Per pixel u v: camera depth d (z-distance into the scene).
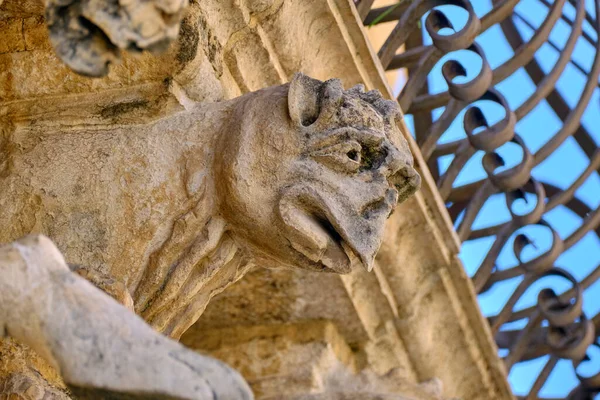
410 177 2.23
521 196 3.62
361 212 2.16
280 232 2.18
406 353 3.48
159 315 2.30
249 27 2.59
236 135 2.22
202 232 2.25
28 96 2.37
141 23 1.60
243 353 3.28
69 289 1.62
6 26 2.38
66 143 2.33
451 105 3.38
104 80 2.36
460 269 3.41
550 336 3.86
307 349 3.26
